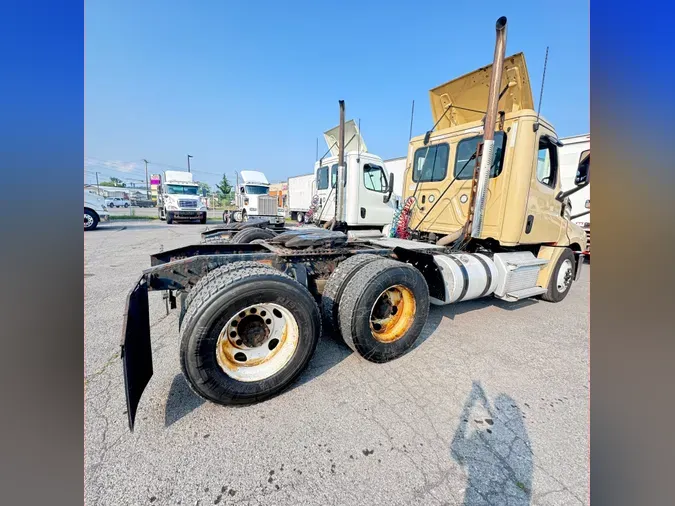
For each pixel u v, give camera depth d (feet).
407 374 8.55
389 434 6.31
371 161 22.30
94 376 8.07
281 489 5.11
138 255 25.34
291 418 6.72
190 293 7.59
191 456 5.69
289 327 7.63
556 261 14.97
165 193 63.31
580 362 9.43
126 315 6.19
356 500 4.95
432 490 5.13
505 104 13.08
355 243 12.73
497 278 12.63
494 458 5.78
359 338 8.52
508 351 10.09
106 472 5.30
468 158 13.76
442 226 15.01
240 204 65.41
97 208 50.70
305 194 58.03
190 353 6.34
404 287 9.31
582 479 5.34
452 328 12.00
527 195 12.37
